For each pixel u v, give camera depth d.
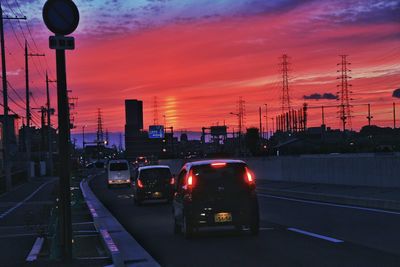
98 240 13.04
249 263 9.18
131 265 9.45
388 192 20.92
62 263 8.62
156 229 14.99
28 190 41.75
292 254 9.87
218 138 146.88
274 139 152.88
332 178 28.08
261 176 38.34
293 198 23.94
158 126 141.00
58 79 8.48
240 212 12.48
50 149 76.12
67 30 8.34
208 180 12.59
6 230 15.84
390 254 9.57
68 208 8.67
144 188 24.59
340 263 8.85
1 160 66.81
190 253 10.52
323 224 14.21
